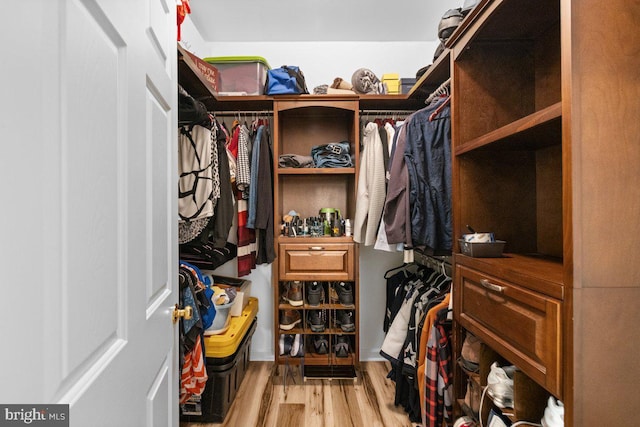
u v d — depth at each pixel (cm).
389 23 224
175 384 99
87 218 50
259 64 216
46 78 41
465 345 125
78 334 48
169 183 94
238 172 196
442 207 159
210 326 165
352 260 212
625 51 72
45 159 41
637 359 71
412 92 203
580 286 71
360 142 238
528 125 89
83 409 49
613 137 71
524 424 92
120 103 62
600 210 71
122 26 62
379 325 249
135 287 68
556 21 113
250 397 194
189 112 149
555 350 76
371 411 180
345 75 246
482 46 129
